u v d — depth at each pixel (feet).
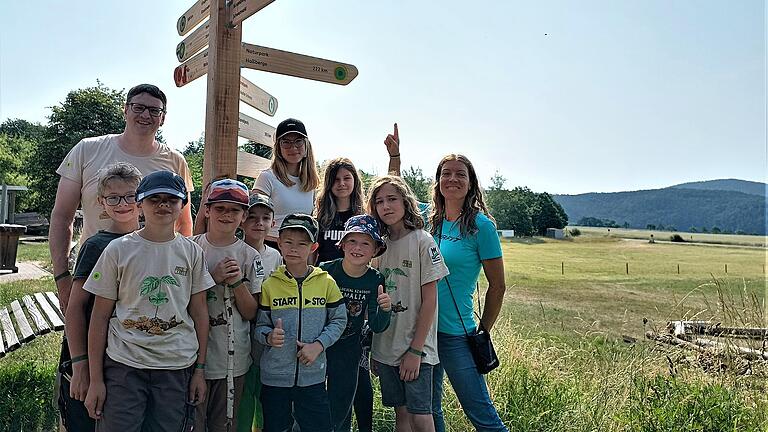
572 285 58.39
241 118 13.55
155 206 8.06
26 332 17.16
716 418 13.01
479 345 10.71
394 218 10.41
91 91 110.93
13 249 43.68
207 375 8.97
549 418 13.12
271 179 12.50
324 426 9.57
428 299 10.12
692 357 17.08
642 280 64.75
